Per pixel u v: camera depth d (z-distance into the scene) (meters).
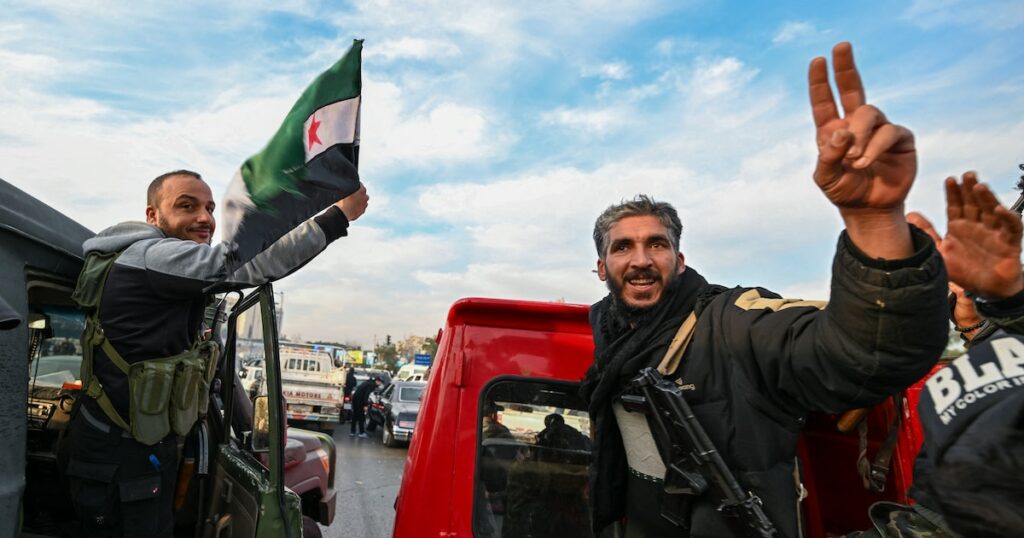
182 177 2.52
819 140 1.15
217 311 3.21
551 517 2.24
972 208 1.21
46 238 2.12
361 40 2.12
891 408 2.02
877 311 1.17
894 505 1.43
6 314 1.52
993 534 1.04
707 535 1.51
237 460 2.72
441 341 2.46
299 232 2.24
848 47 1.11
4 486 1.78
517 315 2.38
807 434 2.46
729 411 1.54
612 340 1.96
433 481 2.26
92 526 2.15
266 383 2.31
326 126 2.08
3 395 1.83
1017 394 1.08
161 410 2.16
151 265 2.12
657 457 1.72
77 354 3.02
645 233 1.77
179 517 3.03
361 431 17.80
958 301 1.77
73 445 2.17
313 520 3.98
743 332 1.52
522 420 2.32
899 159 1.12
